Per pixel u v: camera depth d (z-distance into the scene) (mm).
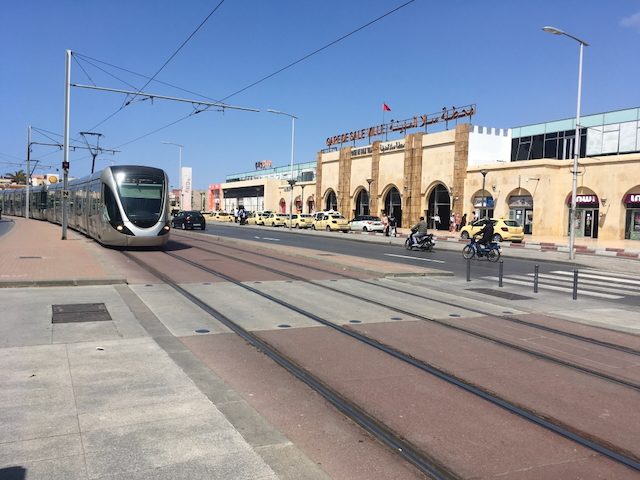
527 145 49594
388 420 4996
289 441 4387
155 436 4336
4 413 4727
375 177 59000
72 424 4527
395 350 7461
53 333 7605
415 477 3941
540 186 41906
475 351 7566
